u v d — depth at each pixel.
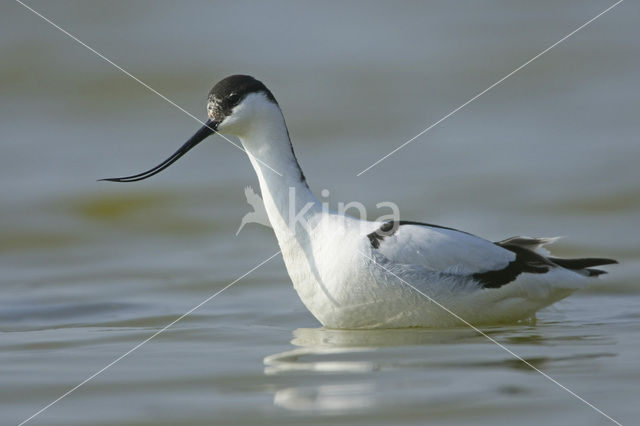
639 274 12.91
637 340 9.63
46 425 7.33
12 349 9.77
